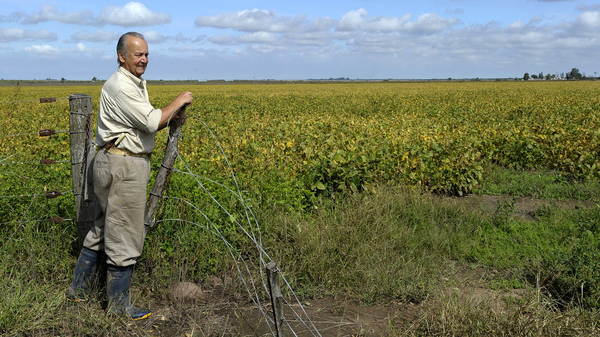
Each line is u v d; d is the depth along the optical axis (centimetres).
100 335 325
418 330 329
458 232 530
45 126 1256
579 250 404
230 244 444
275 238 454
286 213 500
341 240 459
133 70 329
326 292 396
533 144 913
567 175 827
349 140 839
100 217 355
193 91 4575
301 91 4403
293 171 646
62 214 439
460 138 898
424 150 770
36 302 341
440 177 720
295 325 345
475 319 314
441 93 3550
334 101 2580
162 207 430
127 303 348
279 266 416
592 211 580
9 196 427
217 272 425
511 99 2520
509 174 846
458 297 359
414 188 654
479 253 482
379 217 518
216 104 2381
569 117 1438
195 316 353
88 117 385
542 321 304
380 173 673
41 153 785
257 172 602
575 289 362
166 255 422
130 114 318
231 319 353
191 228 436
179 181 485
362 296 387
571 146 877
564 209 633
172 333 332
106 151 327
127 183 329
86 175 381
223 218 459
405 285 394
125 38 324
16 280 362
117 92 317
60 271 396
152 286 391
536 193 716
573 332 299
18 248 409
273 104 2353
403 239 489
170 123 353
